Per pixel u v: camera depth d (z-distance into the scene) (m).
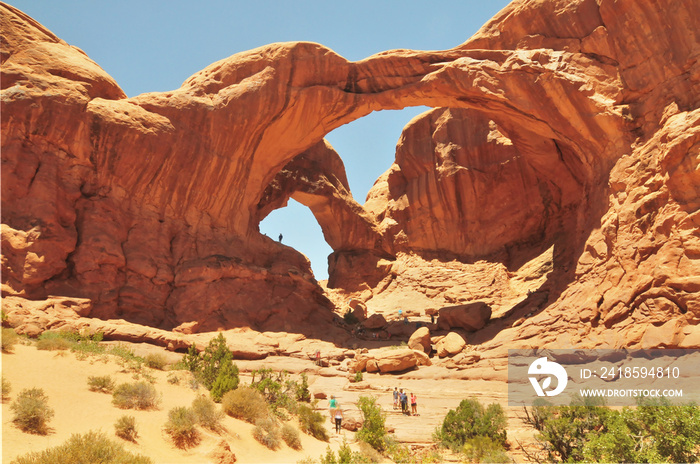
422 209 39.81
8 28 22.88
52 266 20.33
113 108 23.88
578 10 23.58
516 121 27.44
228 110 26.77
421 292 35.47
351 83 28.09
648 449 8.74
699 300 16.20
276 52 27.55
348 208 39.69
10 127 21.31
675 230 17.72
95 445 7.57
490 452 11.95
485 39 26.38
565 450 11.01
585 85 22.62
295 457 11.13
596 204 23.09
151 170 24.66
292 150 29.83
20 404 8.62
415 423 15.06
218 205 27.42
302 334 24.88
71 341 15.22
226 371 14.27
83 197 22.73
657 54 20.77
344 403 16.86
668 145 18.28
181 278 24.08
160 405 11.12
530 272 32.59
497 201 37.28
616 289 19.34
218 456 9.30
